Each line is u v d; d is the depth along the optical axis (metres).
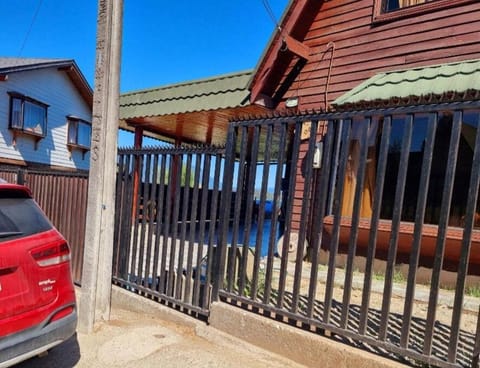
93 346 3.25
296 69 6.79
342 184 2.78
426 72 4.91
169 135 11.70
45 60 15.05
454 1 5.12
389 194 5.28
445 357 2.62
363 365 2.51
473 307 3.86
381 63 5.79
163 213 4.50
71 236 4.85
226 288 3.50
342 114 2.78
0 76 12.29
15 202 2.65
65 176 4.94
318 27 6.54
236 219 3.44
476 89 4.00
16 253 2.38
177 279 3.99
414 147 5.12
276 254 6.22
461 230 4.43
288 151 6.51
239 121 3.46
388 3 5.88
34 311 2.44
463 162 4.76
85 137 17.84
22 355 2.37
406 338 2.40
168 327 3.71
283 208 6.28
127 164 4.57
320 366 2.71
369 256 2.60
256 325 3.10
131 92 8.99
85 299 3.57
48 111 15.27
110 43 3.62
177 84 8.14
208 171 3.75
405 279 4.79
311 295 2.87
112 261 4.34
